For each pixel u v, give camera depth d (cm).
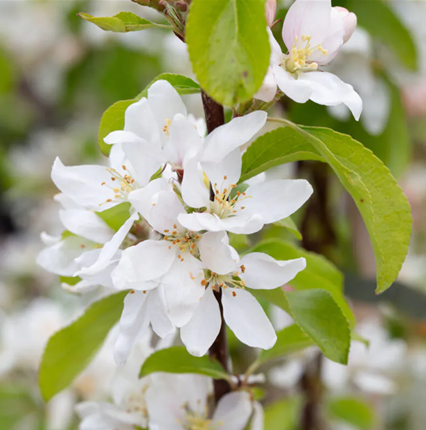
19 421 62
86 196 43
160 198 40
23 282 117
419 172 103
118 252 43
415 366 77
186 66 83
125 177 43
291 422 61
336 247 66
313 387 61
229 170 42
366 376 63
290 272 42
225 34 39
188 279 41
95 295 83
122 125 44
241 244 48
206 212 41
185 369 45
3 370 64
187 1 42
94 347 48
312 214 64
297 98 41
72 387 60
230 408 46
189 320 41
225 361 46
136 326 42
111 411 48
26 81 140
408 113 80
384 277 43
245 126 40
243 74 38
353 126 62
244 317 42
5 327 68
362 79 59
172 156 41
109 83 88
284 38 43
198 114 76
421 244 103
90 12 87
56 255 46
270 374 63
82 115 118
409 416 77
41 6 102
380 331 67
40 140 124
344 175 41
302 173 63
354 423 63
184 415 47
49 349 47
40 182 117
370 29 61
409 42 61
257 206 42
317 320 44
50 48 104
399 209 42
